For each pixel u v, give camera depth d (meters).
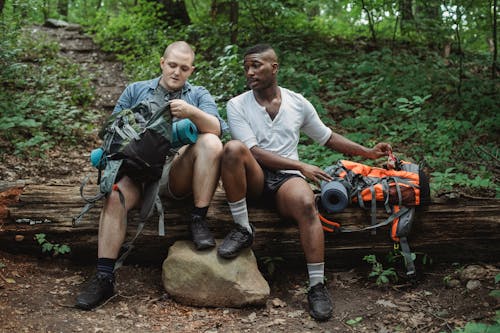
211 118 3.14
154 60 7.95
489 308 2.91
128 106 3.39
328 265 3.50
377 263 3.31
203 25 8.95
